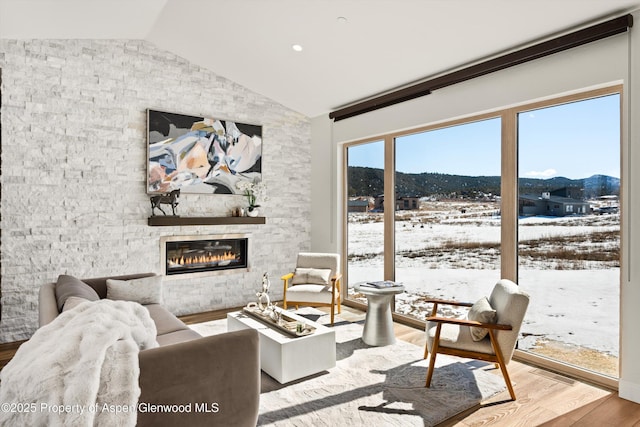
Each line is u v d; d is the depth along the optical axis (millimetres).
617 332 2893
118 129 4348
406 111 4410
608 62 2812
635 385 2672
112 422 1424
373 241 4988
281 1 3391
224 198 5109
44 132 3918
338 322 4465
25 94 3824
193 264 4938
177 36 4336
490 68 3473
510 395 2719
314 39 3881
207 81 4984
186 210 4816
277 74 4785
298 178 5793
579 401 2689
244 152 5246
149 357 1592
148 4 3637
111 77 4309
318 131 5758
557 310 3234
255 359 1887
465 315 3932
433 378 3006
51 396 1395
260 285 5434
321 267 4809
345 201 5402
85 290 2875
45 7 3197
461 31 3283
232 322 3570
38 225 3895
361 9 3301
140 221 4488
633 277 2693
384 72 4203
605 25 2729
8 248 3754
